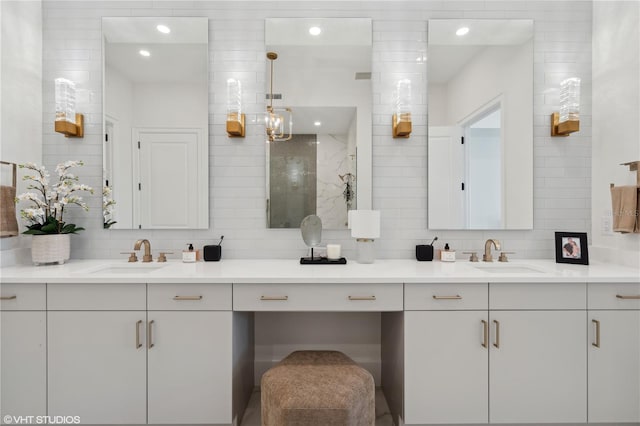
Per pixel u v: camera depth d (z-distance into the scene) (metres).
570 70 2.21
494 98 2.22
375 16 2.21
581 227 2.20
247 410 1.95
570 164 2.21
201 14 2.21
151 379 1.60
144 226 2.20
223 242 2.22
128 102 2.19
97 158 2.20
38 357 1.59
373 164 2.23
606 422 1.61
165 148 2.20
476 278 1.60
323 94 2.21
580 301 1.61
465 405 1.61
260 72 2.21
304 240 2.05
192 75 2.20
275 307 1.61
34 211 1.85
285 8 2.21
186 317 1.61
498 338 1.60
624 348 1.61
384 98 2.22
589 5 2.20
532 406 1.61
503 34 2.21
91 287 1.59
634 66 1.90
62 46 2.18
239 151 2.22
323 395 1.28
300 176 2.22
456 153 2.21
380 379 2.25
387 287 1.61
